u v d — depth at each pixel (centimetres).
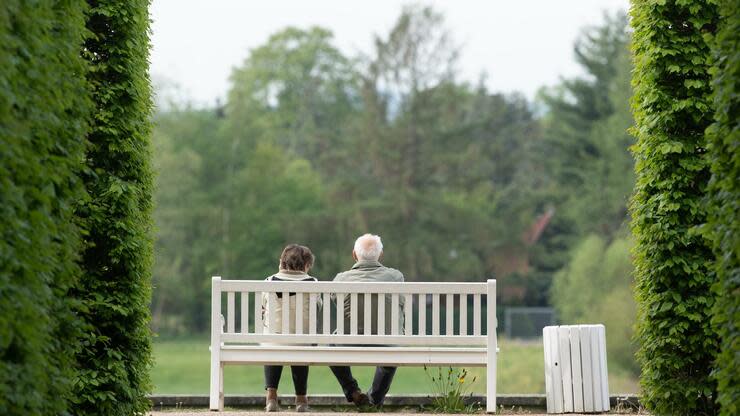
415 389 8644
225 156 12194
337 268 10944
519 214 11031
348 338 2316
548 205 11325
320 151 12294
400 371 9962
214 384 2297
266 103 13775
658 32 2230
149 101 2212
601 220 10712
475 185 10950
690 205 2189
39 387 1423
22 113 1408
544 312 11194
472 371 5609
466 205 10731
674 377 2194
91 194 2086
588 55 11312
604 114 11138
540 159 12194
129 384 2095
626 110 10631
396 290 2319
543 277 11394
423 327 2322
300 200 11831
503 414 2470
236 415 2245
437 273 10650
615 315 8900
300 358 2292
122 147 2097
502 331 11231
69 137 1623
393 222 10681
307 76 13800
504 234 10856
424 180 10856
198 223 11862
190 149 12219
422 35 10919
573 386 2491
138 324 2127
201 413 2303
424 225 10719
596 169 10938
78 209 2058
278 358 2292
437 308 2320
